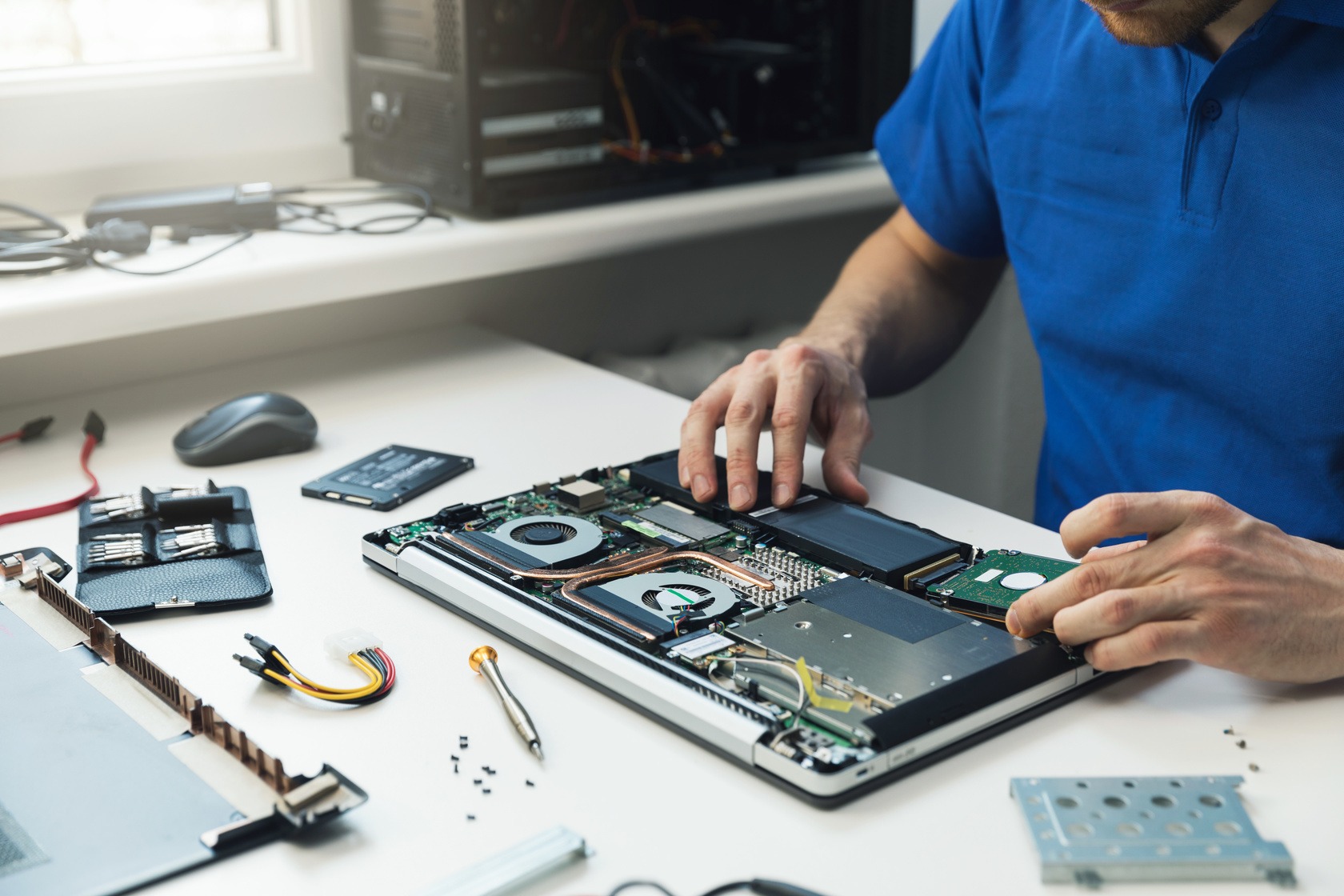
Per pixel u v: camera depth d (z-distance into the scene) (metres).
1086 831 0.57
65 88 1.33
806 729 0.63
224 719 0.63
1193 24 0.92
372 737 0.66
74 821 0.58
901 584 0.78
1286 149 0.98
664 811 0.60
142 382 1.24
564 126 1.42
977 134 1.28
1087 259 1.14
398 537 0.86
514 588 0.77
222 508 0.91
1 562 0.83
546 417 1.14
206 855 0.56
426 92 1.37
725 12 1.67
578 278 1.60
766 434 1.10
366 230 1.33
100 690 0.69
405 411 1.15
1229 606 0.67
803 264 1.83
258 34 1.49
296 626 0.77
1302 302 0.99
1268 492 1.04
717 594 0.76
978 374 1.98
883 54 1.62
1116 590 0.69
